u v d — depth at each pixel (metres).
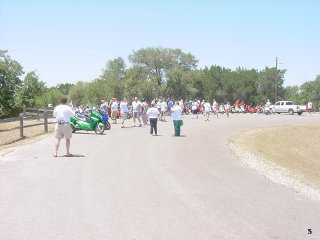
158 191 10.32
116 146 19.50
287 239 6.88
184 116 51.72
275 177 13.20
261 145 27.52
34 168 13.16
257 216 8.25
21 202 8.95
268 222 7.85
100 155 16.42
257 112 70.69
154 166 14.19
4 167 13.30
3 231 7.05
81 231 7.10
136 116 32.75
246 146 24.52
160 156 16.69
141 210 8.50
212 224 7.63
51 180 11.33
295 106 64.00
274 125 39.91
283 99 143.12
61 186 10.59
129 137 23.97
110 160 15.21
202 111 60.06
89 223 7.55
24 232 7.01
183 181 11.73
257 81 141.88
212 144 21.89
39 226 7.34
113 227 7.35
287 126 39.59
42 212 8.23
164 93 105.00
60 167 13.41
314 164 25.91
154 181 11.58
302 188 11.59
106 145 19.78
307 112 74.50
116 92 108.69
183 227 7.42
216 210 8.62
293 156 27.08
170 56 106.56
